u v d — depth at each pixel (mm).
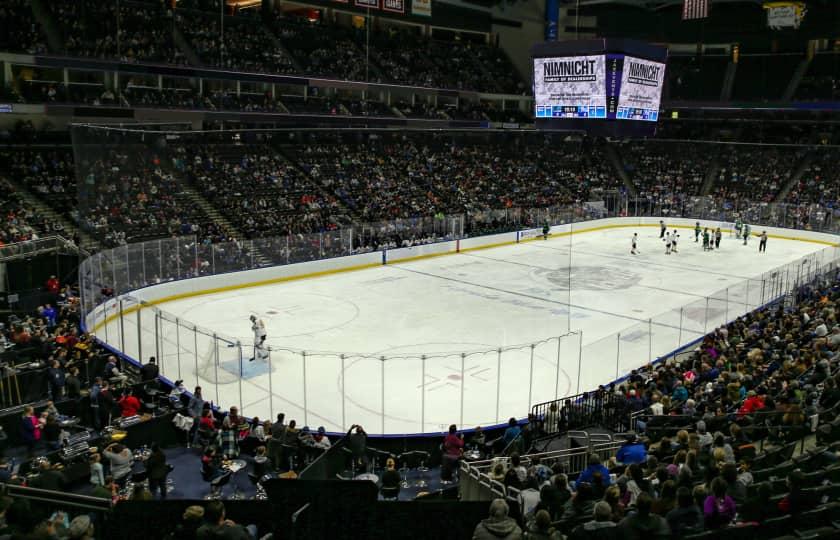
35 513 8578
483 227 49312
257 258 36250
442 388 21891
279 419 15938
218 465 14609
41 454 15148
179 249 32719
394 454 16875
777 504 8836
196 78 45781
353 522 8586
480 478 12227
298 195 46531
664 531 7461
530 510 10156
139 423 16438
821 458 11312
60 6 42750
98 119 40906
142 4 46750
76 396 17359
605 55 48375
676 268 42000
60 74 42688
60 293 26406
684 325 25453
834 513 8625
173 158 36344
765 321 23250
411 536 8602
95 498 9328
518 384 22203
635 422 16500
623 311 31828
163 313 24406
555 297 34375
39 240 27969
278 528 8820
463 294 34906
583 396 19016
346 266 40562
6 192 36594
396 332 28078
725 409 15094
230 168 45625
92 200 27312
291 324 29078
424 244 45031
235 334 27281
